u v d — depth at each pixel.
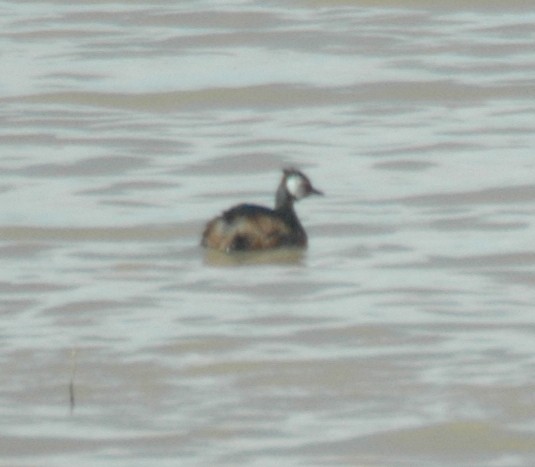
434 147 36.69
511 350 25.22
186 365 24.81
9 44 45.53
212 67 43.22
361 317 26.72
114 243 30.72
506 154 36.03
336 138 37.62
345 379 24.28
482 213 32.28
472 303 27.33
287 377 24.38
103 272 29.09
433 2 48.78
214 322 26.56
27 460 21.92
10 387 24.08
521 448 22.14
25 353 25.28
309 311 27.03
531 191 33.44
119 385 24.12
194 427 22.75
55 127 38.44
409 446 22.20
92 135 37.84
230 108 40.12
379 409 23.25
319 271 29.06
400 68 42.94
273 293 27.92
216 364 24.83
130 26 47.09
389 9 48.25
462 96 40.72
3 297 27.83
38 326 26.42
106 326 26.39
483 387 23.86
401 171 35.06
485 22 47.00
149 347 25.47
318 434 22.52
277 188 32.66
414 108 39.91
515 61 43.44
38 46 45.31
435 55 44.00
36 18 48.03
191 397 23.70
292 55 44.28
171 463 21.75
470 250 30.09
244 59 43.97
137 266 29.39
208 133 38.09
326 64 43.38
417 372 24.47
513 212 32.31
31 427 22.81
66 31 46.69
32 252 30.28
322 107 40.09
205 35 46.09
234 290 28.08
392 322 26.48
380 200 33.19
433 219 31.98
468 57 43.84
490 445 22.22
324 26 46.75
